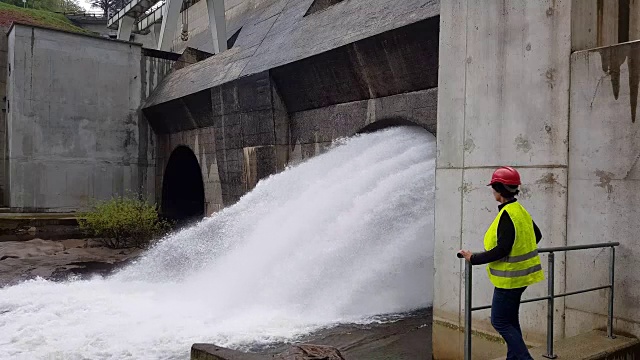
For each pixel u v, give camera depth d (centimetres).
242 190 1623
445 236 732
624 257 558
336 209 1193
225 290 1173
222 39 2522
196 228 1617
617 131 562
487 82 680
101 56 2252
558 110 610
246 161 1572
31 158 2106
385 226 1132
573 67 598
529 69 636
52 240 1870
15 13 3656
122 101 2300
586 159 588
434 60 1044
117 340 863
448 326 726
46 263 1562
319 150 1396
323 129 1382
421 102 1105
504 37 662
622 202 559
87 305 1093
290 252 1195
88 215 1866
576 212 597
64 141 2172
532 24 633
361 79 1223
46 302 1116
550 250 513
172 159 2286
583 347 538
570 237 603
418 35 1039
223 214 1510
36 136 2114
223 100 1681
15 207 2077
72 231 1908
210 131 1930
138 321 973
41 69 2122
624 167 557
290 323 948
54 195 2148
